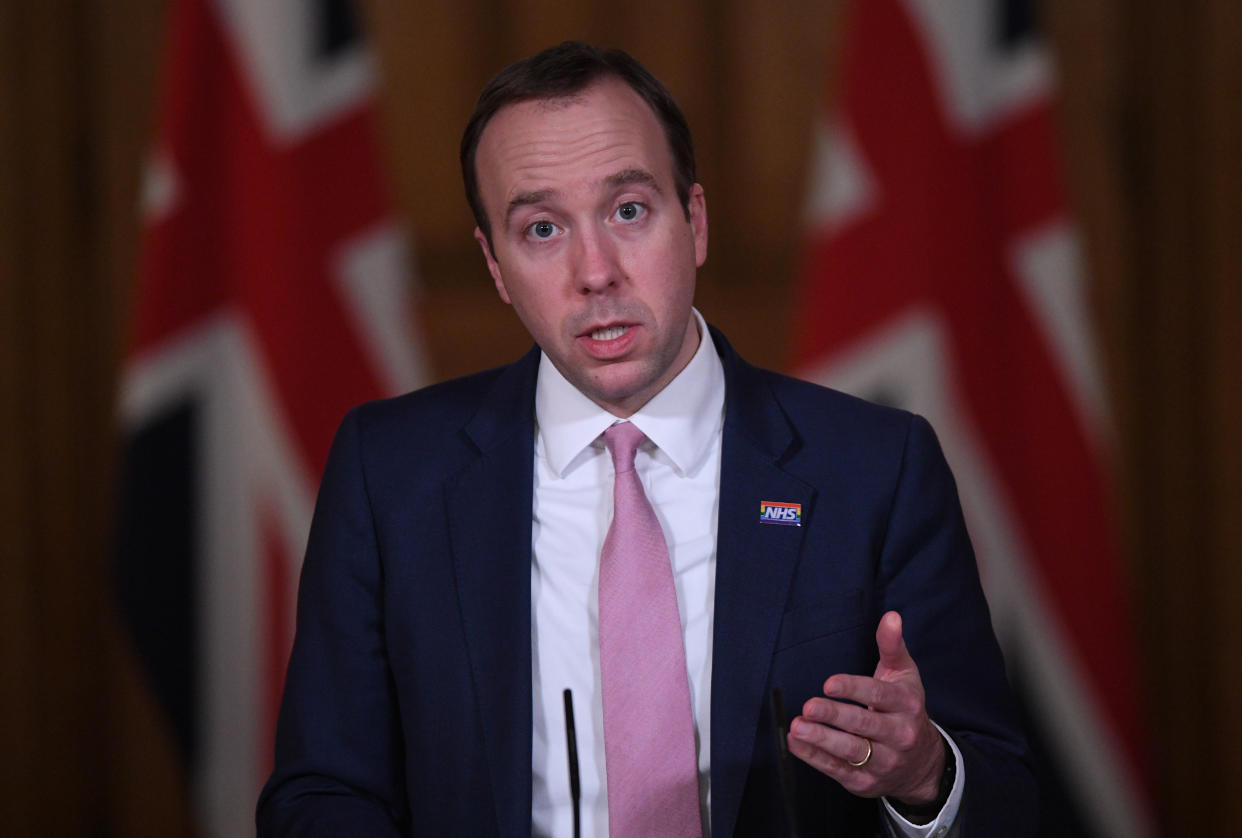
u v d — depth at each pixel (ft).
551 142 13.88
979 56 30.96
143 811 33.35
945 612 15.07
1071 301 30.58
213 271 31.07
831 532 15.05
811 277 31.53
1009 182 30.89
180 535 30.83
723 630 14.49
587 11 33.47
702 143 33.40
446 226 33.58
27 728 32.94
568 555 15.15
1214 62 32.73
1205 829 33.50
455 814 14.57
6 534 32.81
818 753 12.17
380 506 15.96
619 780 13.83
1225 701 33.27
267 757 31.14
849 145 31.17
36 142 32.71
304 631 15.88
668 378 15.35
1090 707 30.63
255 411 30.58
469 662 14.87
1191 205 33.01
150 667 30.66
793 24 33.27
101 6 32.91
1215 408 33.06
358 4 31.50
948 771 13.32
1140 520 33.58
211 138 31.07
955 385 30.55
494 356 33.60
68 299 32.99
